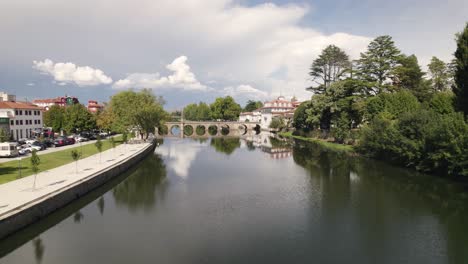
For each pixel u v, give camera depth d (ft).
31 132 259.60
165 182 118.62
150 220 76.89
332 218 78.13
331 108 239.50
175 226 73.05
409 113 143.74
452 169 108.06
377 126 166.40
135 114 232.94
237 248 61.52
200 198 96.53
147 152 196.75
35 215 68.44
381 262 56.18
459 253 59.41
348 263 55.72
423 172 129.29
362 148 181.06
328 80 284.61
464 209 83.56
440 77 246.88
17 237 62.59
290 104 565.12
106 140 254.06
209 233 68.95
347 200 93.20
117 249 60.80
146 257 57.57
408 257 57.98
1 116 227.81
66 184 87.45
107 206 88.38
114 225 73.51
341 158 175.73
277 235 67.82
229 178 126.00
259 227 72.49
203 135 421.18
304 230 70.59
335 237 66.74
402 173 129.49
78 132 289.12
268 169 146.72
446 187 105.50
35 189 81.30
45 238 66.18
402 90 197.26
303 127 345.10
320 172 137.18
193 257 57.77
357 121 226.17
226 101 566.36
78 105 279.08
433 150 119.55
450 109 154.92
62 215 79.10
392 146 143.64
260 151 220.64
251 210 84.69
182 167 152.87
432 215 79.66
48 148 183.42
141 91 269.64
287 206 88.17
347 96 234.99
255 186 111.96
